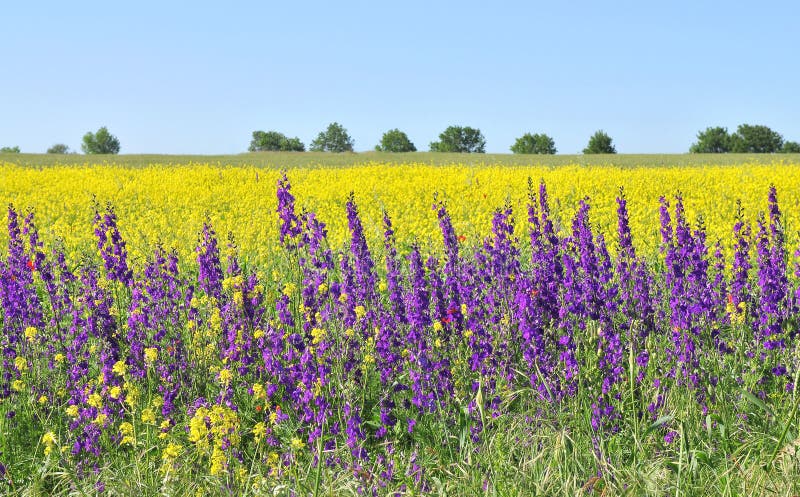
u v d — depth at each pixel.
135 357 6.76
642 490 4.55
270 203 24.58
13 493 5.18
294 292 8.29
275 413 5.52
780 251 6.82
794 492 4.25
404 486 4.98
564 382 5.80
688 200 21.95
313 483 4.93
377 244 13.08
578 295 6.48
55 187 30.20
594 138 124.50
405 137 138.50
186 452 5.54
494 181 27.78
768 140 127.12
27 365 7.02
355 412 5.70
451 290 7.12
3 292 7.43
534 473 4.79
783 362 6.43
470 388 6.34
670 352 6.56
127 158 63.19
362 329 6.92
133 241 14.53
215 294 7.72
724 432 5.19
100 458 5.65
